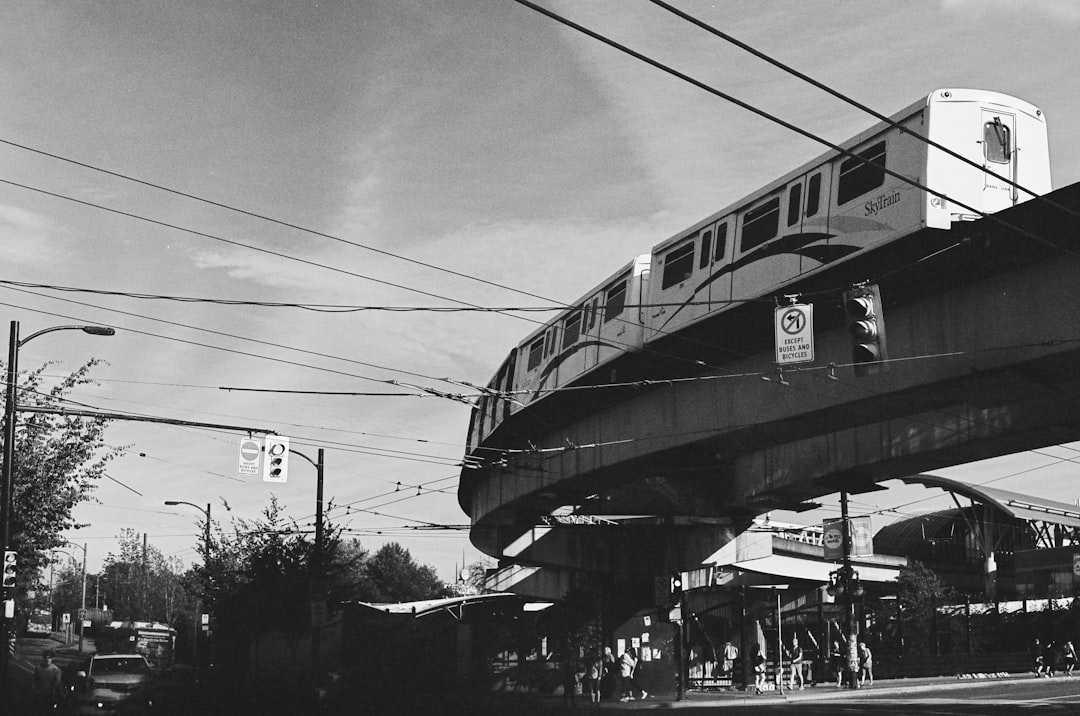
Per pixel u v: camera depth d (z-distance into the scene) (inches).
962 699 1449.3
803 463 1517.0
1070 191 879.1
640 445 1460.4
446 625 1615.4
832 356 1146.0
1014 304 969.5
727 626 2380.7
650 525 1987.0
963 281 1014.4
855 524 1790.1
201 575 2198.6
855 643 1777.8
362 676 1469.0
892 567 2741.1
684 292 1295.5
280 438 1194.6
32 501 1350.9
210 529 2292.1
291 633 1888.5
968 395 1071.6
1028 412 1205.1
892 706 1307.8
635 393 1477.6
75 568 5128.0
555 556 2001.7
